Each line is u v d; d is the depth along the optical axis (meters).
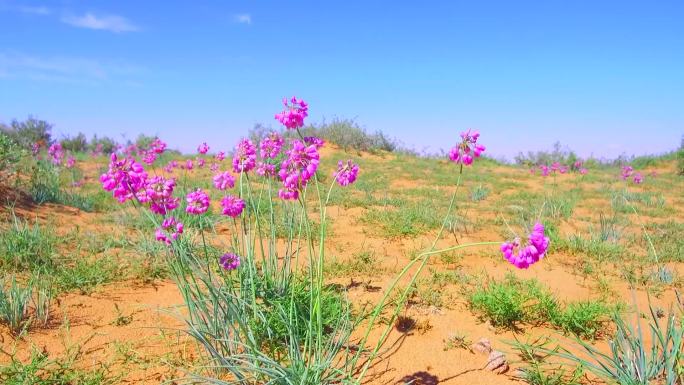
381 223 1.59
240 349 0.68
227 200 0.71
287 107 0.61
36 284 0.90
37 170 1.92
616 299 0.97
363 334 0.78
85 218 1.59
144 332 0.77
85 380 0.63
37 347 0.70
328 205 1.92
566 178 3.58
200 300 0.69
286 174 0.62
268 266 0.93
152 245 1.11
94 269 0.99
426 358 0.72
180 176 2.57
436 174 3.33
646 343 0.77
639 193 2.73
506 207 2.10
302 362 0.60
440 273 1.08
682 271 1.21
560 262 1.24
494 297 0.85
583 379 0.67
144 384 0.64
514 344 0.73
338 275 1.06
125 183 0.64
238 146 0.75
